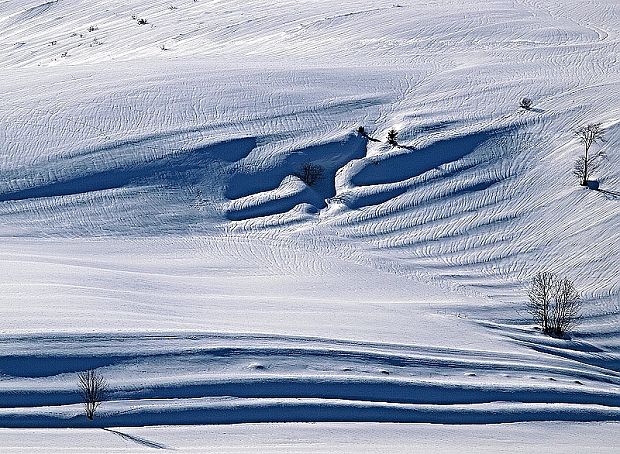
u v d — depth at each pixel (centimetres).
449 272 5931
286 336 4206
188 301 4875
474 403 3825
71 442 3177
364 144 7588
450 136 7531
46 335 3934
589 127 7288
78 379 3694
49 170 7044
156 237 6362
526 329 4988
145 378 3728
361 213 6769
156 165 7131
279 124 7800
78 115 7906
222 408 3550
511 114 7856
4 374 3666
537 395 3934
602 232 6072
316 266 5956
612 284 5516
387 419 3609
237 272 5797
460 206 6762
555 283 5594
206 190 6950
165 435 3319
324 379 3812
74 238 6275
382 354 4138
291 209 6806
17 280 4916
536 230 6328
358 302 5191
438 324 4828
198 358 3906
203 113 7962
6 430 3291
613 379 4441
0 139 7488
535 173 6988
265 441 3294
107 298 4666
